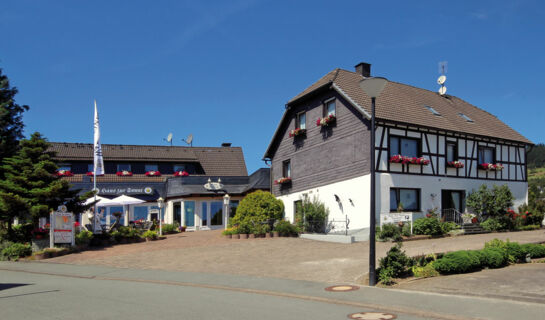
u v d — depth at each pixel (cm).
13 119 2992
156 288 1209
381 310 902
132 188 3594
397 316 848
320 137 2636
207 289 1188
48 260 1858
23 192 2052
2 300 1048
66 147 3928
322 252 1788
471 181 2589
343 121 2461
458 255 1288
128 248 2098
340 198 2434
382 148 2264
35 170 2086
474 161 2630
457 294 1015
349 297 1016
